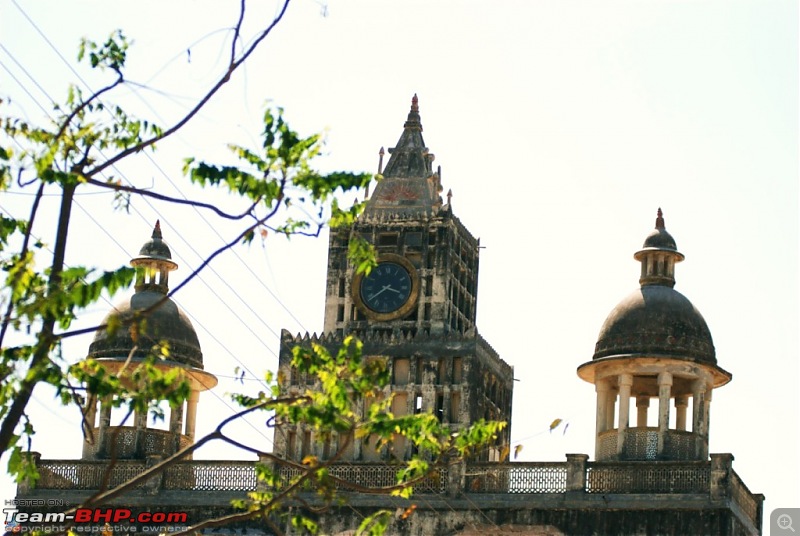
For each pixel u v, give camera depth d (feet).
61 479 263.90
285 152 140.15
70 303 135.54
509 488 252.42
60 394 139.23
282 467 258.98
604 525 248.32
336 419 147.02
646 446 255.09
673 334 258.57
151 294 280.92
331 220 146.51
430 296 266.36
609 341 261.03
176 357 276.21
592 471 251.60
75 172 143.13
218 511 258.57
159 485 261.03
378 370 154.10
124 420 143.23
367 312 266.57
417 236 269.03
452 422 259.39
